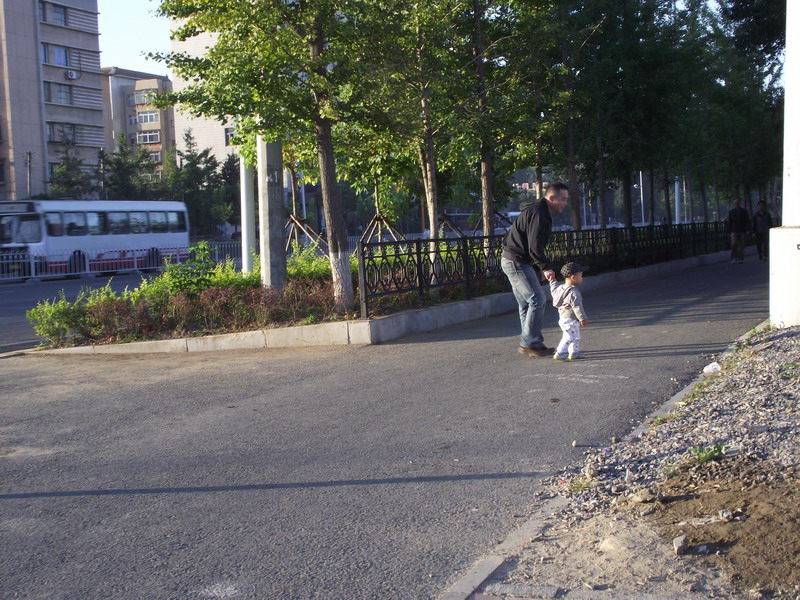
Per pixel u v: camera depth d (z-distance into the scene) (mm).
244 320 12055
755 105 33094
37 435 6914
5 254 32344
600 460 5418
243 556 4238
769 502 4047
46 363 11031
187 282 12719
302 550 4285
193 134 71375
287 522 4699
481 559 4059
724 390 6766
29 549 4441
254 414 7340
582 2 18641
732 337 9797
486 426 6500
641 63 20203
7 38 64500
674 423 5996
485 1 15648
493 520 4578
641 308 13320
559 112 17281
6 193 65375
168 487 5410
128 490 5383
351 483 5320
